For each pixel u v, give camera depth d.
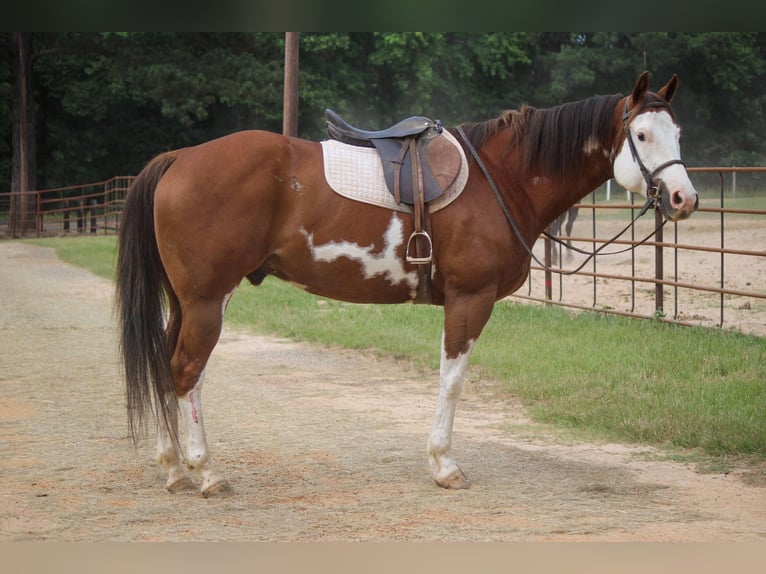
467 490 4.98
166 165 4.93
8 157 40.03
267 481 5.14
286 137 5.01
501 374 7.93
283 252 4.91
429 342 9.50
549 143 5.13
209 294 4.80
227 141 4.89
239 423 6.61
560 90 37.16
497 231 4.98
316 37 33.94
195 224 4.73
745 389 6.98
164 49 33.81
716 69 36.78
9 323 11.22
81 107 37.84
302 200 4.85
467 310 4.96
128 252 4.88
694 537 4.16
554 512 4.57
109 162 40.81
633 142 4.95
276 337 10.50
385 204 4.88
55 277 16.36
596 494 4.92
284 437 6.21
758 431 5.91
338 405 7.24
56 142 39.94
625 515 4.52
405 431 6.41
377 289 5.02
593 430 6.34
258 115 37.91
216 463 5.53
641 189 5.02
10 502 4.66
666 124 4.91
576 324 9.93
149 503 4.70
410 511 4.58
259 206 4.79
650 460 5.63
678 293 12.54
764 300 11.63
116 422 6.54
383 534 4.20
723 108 38.72
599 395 7.05
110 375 8.28
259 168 4.80
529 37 37.88
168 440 4.93
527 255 5.19
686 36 35.84
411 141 5.01
